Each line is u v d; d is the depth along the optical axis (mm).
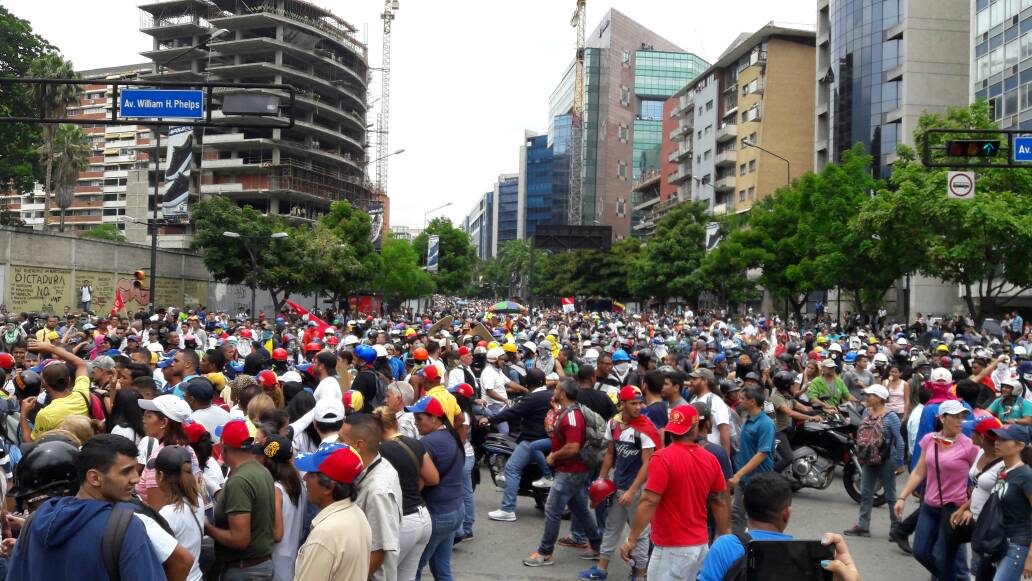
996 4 42125
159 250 48531
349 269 53406
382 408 6023
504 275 170750
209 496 5375
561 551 8586
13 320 21672
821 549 3494
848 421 11477
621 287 81688
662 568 5305
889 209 31891
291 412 7254
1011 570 5754
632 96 161500
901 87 56000
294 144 87188
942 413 6738
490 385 11352
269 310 61875
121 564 3188
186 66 91000
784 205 49750
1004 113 41375
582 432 7855
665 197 105750
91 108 124125
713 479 5441
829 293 62156
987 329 27766
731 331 30641
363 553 4238
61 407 6922
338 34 95188
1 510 4938
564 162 182000
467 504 8797
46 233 38781
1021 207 29484
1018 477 5773
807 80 75000
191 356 9422
